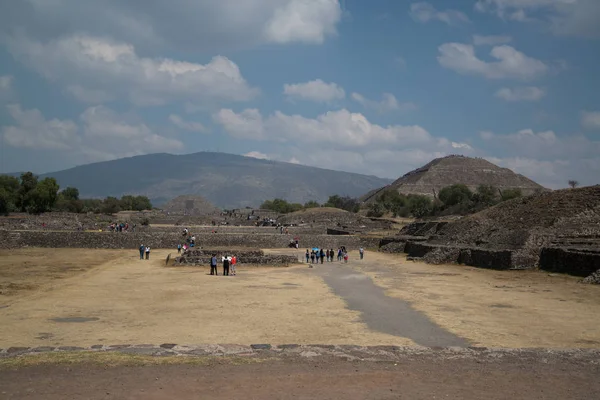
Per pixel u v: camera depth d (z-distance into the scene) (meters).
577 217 66.94
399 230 122.25
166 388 15.88
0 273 50.31
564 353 20.78
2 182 162.50
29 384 16.08
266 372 17.72
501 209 84.81
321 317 29.56
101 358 19.03
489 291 40.41
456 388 16.28
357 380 16.95
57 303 33.50
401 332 25.62
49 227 104.94
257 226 131.00
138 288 41.41
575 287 41.44
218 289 41.28
